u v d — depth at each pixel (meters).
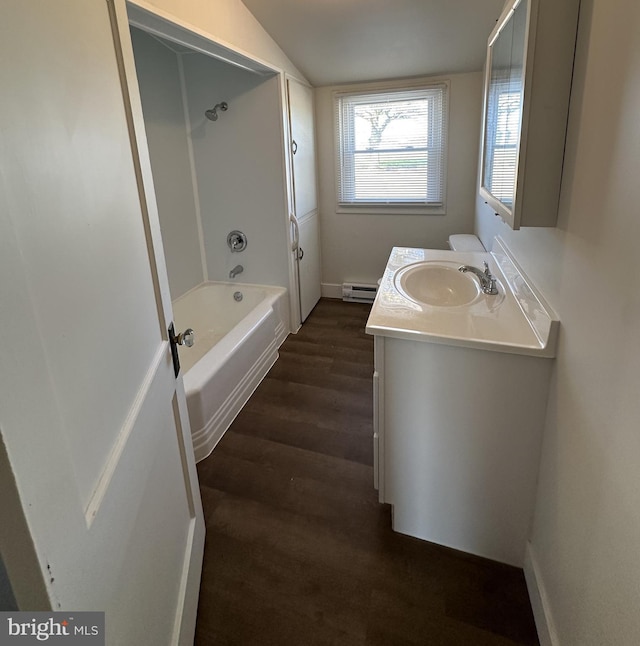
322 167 3.92
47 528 0.56
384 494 1.70
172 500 1.26
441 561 1.61
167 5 1.75
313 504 1.87
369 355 3.16
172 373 1.33
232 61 2.47
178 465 1.35
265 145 3.05
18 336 0.52
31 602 0.56
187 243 3.29
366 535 1.72
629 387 0.83
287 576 1.56
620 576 0.86
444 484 1.59
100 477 0.76
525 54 1.14
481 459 1.51
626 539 0.84
